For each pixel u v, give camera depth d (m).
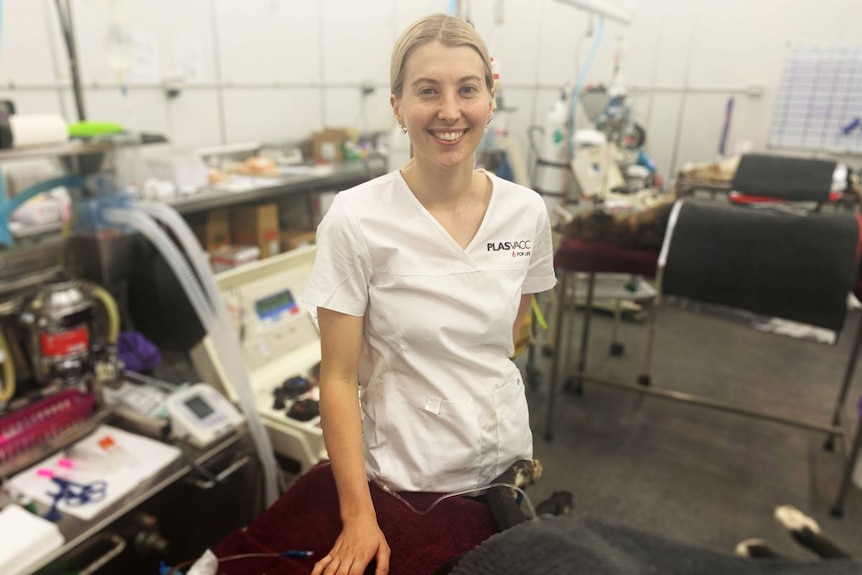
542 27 2.68
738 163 3.01
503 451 0.88
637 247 2.28
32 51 2.27
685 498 2.21
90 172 1.69
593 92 3.20
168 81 2.81
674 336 3.72
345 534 0.80
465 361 0.83
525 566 0.49
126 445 1.56
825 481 2.37
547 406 2.42
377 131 3.16
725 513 2.14
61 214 1.90
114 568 1.33
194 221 2.56
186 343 1.81
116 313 1.69
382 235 0.80
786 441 2.64
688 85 4.33
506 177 1.56
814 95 4.03
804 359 3.43
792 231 1.98
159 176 2.54
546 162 2.58
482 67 0.74
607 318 3.91
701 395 3.01
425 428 0.84
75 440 1.55
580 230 2.29
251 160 3.01
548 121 2.62
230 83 3.13
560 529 0.51
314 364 1.96
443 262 0.81
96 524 1.29
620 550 0.47
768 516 2.13
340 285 0.81
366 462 0.89
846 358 3.44
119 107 2.61
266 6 3.25
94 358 1.60
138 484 1.42
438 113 0.73
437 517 0.82
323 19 3.61
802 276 1.96
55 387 1.59
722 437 2.66
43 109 2.33
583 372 3.03
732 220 2.07
